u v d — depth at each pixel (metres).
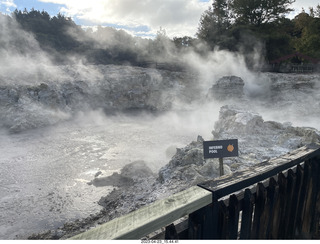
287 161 2.23
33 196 12.28
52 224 9.85
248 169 2.03
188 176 8.97
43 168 15.95
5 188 13.20
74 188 12.99
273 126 13.45
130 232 1.26
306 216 2.73
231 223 1.85
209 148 6.67
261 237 2.14
